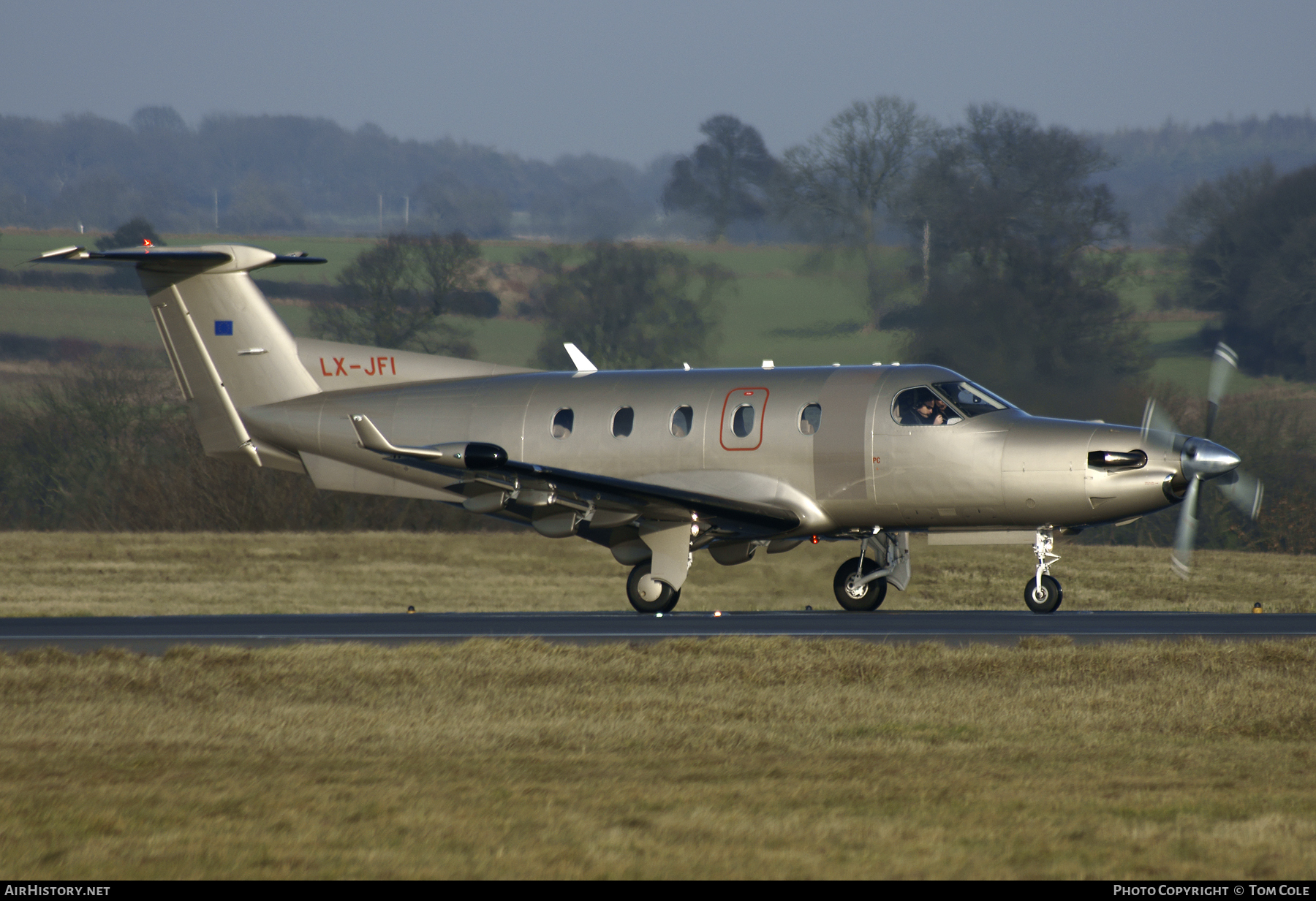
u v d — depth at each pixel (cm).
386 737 3425
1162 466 6156
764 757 3183
